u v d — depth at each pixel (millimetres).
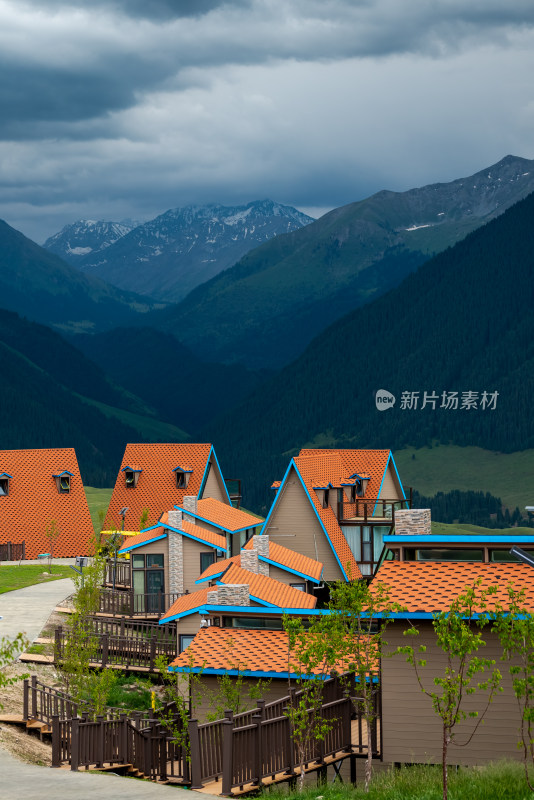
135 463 88625
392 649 28875
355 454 76500
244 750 25266
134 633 48375
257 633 35375
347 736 29078
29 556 87875
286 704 27781
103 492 169875
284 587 42188
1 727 31219
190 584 57656
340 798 23141
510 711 27844
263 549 51594
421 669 28609
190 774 28688
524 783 22781
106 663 43125
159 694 40844
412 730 28578
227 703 30797
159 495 86562
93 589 46750
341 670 31656
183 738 29094
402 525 32781
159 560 57719
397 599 28844
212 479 89562
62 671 37812
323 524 67875
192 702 32594
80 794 20859
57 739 28109
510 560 30500
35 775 22938
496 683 21953
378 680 29031
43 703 32656
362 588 27125
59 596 57562
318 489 69000
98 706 32094
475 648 21562
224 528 62344
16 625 48250
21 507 89812
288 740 26797
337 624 26781
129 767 28953
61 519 90312
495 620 23109
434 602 28422
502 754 27781
